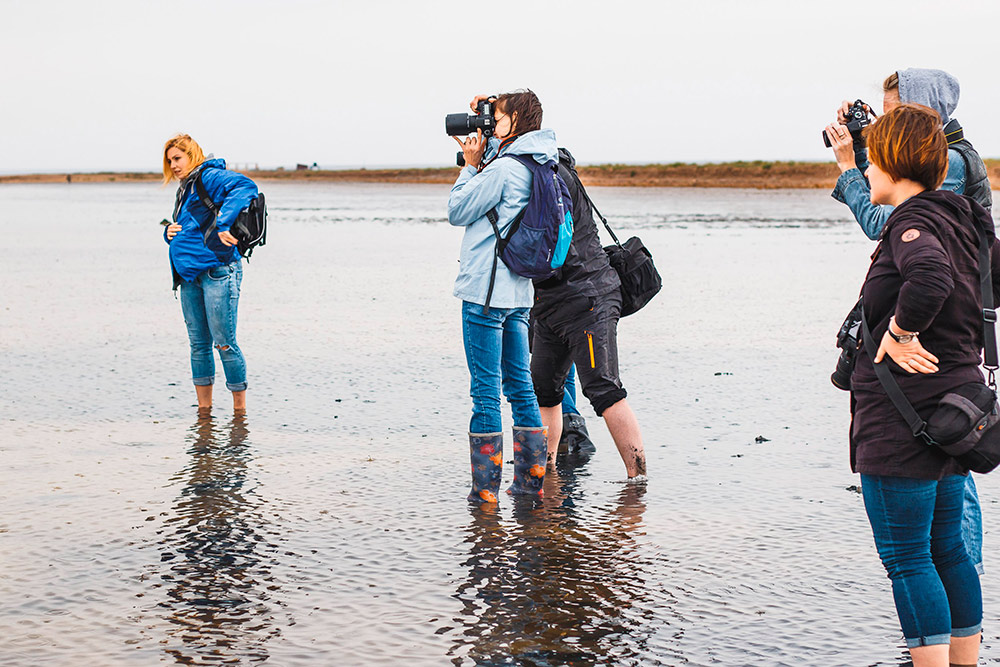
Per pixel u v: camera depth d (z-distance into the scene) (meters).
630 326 11.39
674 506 5.07
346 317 12.01
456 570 4.19
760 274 17.19
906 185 3.30
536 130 5.18
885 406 3.16
